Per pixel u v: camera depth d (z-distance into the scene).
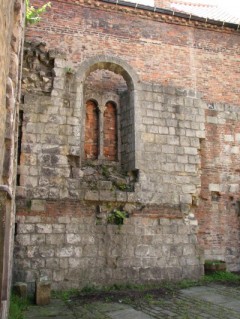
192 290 10.42
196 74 13.77
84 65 12.14
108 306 8.70
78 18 12.78
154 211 11.72
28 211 10.45
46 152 10.96
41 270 10.18
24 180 10.58
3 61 4.01
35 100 11.17
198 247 11.94
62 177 10.98
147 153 12.06
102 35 12.89
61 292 10.12
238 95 14.22
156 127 12.38
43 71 11.60
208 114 13.48
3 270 4.10
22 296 9.09
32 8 11.80
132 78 12.49
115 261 10.96
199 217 12.73
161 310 8.25
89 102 12.94
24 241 10.20
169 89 12.88
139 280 11.03
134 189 11.64
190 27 14.23
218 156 13.31
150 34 13.53
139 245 11.30
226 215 13.09
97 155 12.56
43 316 7.75
